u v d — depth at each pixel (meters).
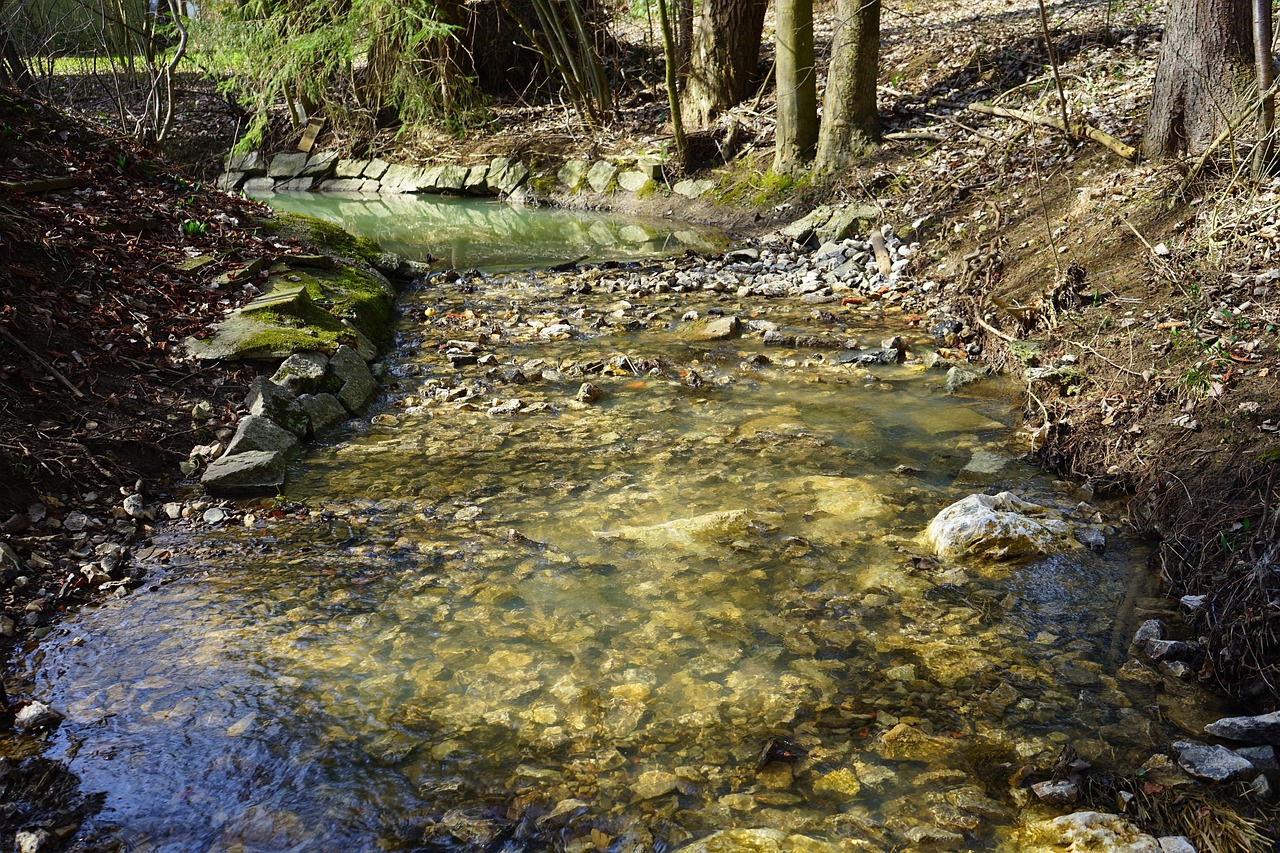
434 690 3.15
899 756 2.84
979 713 3.02
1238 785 2.69
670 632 3.45
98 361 5.19
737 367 6.34
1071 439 4.84
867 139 10.74
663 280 8.67
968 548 3.94
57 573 3.81
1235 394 4.49
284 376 5.47
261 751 2.88
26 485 4.20
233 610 3.61
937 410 5.52
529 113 15.41
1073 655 3.31
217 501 4.49
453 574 3.85
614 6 16.06
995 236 8.00
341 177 15.42
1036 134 9.19
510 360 6.55
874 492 4.50
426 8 14.10
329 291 7.03
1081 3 12.85
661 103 14.38
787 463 4.84
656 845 2.52
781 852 2.48
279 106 16.73
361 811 2.65
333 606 3.63
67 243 6.00
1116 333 5.60
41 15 12.28
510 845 2.54
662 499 4.47
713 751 2.87
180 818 2.63
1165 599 3.64
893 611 3.57
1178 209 6.55
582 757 2.85
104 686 3.17
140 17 13.95
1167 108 7.24
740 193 11.63
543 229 11.61
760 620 3.52
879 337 6.92
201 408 5.11
